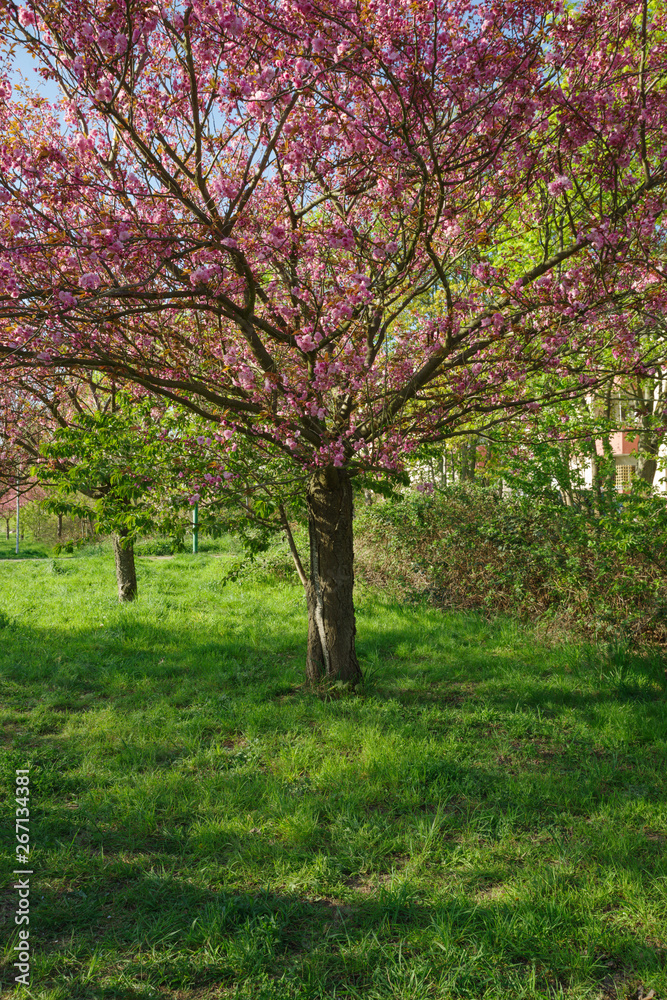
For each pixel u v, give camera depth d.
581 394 5.84
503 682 7.00
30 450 9.78
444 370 5.81
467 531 10.86
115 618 10.54
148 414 7.56
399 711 6.21
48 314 3.98
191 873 3.69
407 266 5.23
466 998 2.78
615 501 8.83
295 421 5.65
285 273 5.52
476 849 3.85
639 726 5.64
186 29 4.12
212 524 7.52
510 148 4.88
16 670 7.70
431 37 4.28
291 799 4.42
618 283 5.28
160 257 4.51
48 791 4.71
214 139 4.84
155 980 2.92
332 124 4.76
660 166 5.23
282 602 11.98
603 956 3.02
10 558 28.70
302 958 3.02
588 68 4.86
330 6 4.13
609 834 3.94
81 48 3.98
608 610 7.89
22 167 4.25
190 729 5.87
